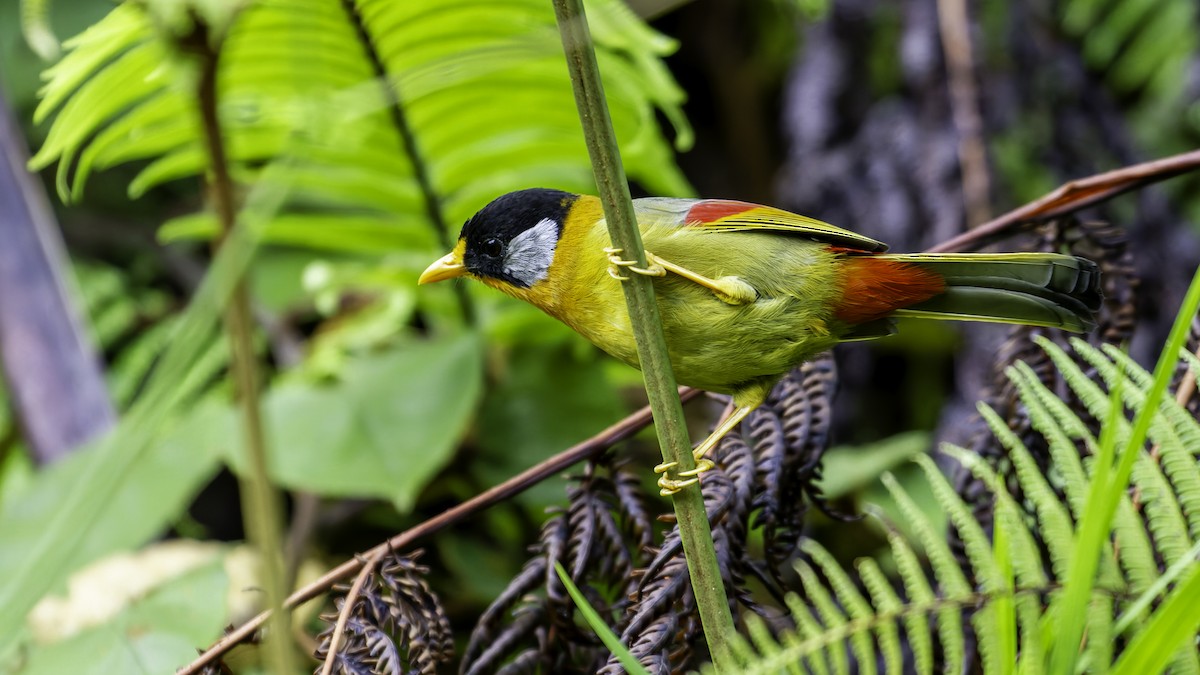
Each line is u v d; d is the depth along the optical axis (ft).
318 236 24.18
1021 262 13.60
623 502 14.28
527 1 18.80
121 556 21.09
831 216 27.02
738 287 13.53
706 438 14.87
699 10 35.65
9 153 23.67
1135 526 10.84
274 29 18.72
